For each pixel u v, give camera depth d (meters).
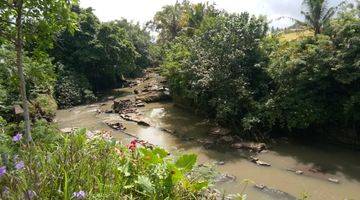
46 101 19.17
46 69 8.90
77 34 30.00
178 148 15.08
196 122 19.38
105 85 33.06
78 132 4.60
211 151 14.66
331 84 15.48
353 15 15.54
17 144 4.95
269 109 16.11
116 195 3.23
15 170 3.18
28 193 2.74
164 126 18.62
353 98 14.12
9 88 10.15
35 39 5.95
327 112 15.39
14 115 13.86
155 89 28.56
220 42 18.73
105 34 31.33
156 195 3.66
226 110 16.59
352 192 10.71
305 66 15.43
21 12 5.61
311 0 19.55
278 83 16.84
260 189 10.90
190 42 21.75
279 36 21.30
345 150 14.72
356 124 15.20
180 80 21.88
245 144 15.05
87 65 30.88
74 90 26.61
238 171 12.44
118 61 32.53
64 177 3.20
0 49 8.96
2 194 2.81
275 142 15.58
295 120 15.29
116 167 3.76
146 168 4.04
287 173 12.29
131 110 22.28
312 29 20.20
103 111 22.86
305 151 14.62
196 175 4.43
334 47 15.30
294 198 10.33
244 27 18.80
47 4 5.55
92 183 3.25
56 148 4.13
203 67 19.39
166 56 26.36
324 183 11.42
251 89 17.75
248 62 18.64
